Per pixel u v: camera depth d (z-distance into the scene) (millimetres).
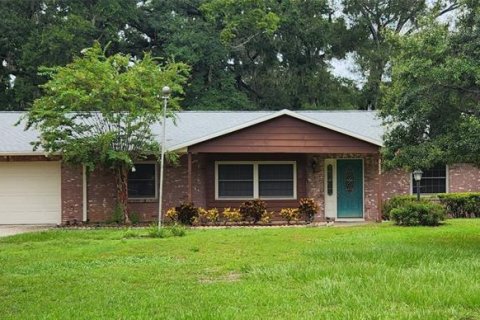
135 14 37594
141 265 10711
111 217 20906
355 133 19875
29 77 35781
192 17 40938
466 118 12023
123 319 6711
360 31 42969
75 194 21016
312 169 21578
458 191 21797
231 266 10367
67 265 10836
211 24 37938
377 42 42594
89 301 7695
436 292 7473
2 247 13656
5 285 8922
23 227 20094
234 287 8375
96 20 36812
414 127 12781
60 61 33719
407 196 20859
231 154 21438
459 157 11891
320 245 12961
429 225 17484
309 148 20000
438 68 11547
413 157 12383
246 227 18391
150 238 15086
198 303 7406
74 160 19031
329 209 21578
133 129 18781
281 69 41531
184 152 19984
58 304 7582
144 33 39969
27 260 11500
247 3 37562
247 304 7277
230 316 6652
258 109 39969
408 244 12781
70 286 8781
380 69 40875
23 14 35969
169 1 39875
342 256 10977
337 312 6715
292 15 39625
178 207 19484
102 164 19750
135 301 7645
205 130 21656
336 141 20047
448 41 11688
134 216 20703
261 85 41625
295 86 40656
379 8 43406
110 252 12438
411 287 7816
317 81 40688
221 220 20406
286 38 40531
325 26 40875
